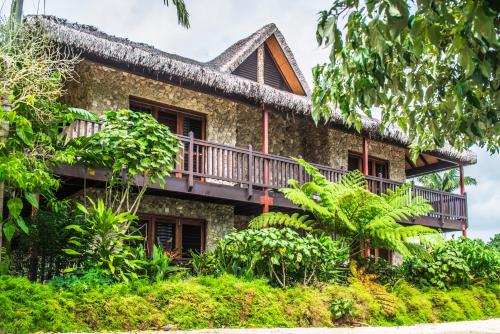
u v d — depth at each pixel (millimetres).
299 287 8930
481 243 13484
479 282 12539
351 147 17094
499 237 21672
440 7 3328
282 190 11148
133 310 7215
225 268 9250
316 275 9641
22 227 7324
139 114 9609
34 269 8797
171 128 13352
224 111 14086
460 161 17891
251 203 12594
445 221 16797
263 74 15727
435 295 10938
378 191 14852
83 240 8523
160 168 9648
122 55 10422
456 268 11938
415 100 5355
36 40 8609
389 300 9766
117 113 9562
